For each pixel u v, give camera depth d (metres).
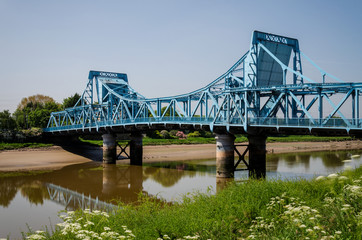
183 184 42.03
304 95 42.72
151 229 13.28
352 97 33.03
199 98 54.66
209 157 76.06
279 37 47.62
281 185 18.11
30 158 69.25
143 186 41.62
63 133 83.75
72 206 31.22
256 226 11.38
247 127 43.41
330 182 16.20
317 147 102.94
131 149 67.69
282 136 127.88
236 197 17.05
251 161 48.47
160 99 58.25
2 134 83.81
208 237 11.92
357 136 33.47
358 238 9.12
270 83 48.53
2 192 38.50
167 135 113.12
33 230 23.88
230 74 48.97
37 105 138.75
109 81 79.00
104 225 13.60
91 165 64.38
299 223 9.92
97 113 79.50
